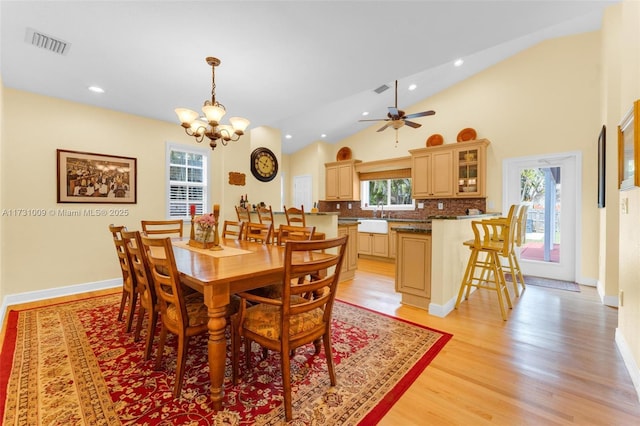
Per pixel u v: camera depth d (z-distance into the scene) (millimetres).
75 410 1479
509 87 4555
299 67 2695
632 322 1828
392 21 2043
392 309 3010
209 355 1495
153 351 2107
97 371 1835
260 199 5266
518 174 4523
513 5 1881
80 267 3492
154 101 3447
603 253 3322
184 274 1603
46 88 3070
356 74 2832
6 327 2490
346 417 1455
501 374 1824
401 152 5980
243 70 2740
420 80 4852
